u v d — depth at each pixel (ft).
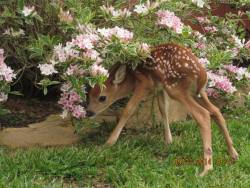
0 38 17.63
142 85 16.66
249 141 17.19
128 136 17.30
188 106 16.02
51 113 18.56
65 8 17.38
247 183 14.98
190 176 15.29
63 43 17.53
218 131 17.60
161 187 14.78
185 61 16.06
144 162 15.87
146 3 16.78
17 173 15.25
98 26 17.34
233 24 19.22
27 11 16.51
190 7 17.89
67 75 15.96
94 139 17.13
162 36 17.17
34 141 16.88
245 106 19.58
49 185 14.71
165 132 17.01
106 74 15.85
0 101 17.06
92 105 16.72
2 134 16.98
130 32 16.76
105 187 15.07
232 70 18.45
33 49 16.26
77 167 15.53
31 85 19.24
